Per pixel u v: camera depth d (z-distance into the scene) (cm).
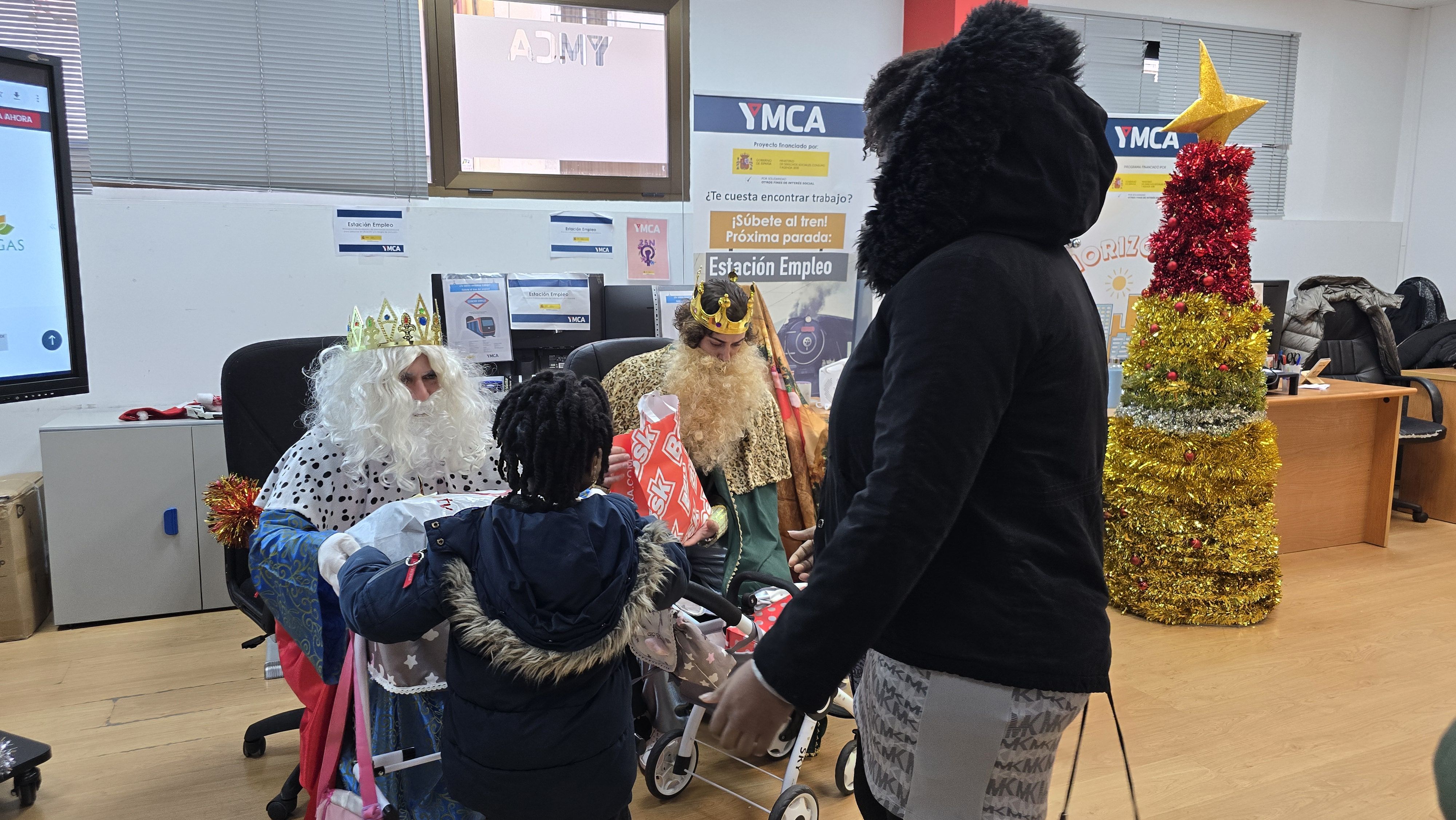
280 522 161
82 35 330
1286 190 603
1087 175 87
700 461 216
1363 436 414
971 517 86
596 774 126
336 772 157
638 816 195
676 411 202
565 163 416
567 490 122
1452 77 602
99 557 301
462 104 394
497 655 117
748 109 357
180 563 311
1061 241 90
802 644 78
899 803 96
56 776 209
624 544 126
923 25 450
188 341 352
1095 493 92
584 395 122
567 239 408
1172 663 284
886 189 90
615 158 424
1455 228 606
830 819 193
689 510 199
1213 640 303
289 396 203
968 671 86
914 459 76
